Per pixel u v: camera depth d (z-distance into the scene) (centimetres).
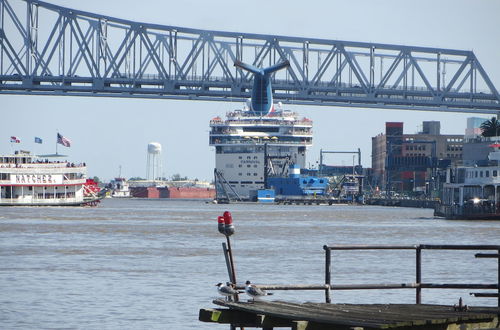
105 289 14275
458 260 19400
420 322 7000
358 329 6719
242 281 15388
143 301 13088
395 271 17138
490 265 18312
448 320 7138
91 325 11288
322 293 14100
